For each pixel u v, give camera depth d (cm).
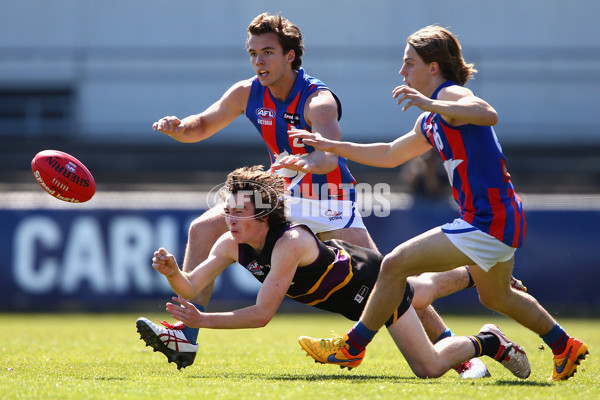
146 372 1502
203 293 1569
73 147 5341
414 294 1479
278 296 1307
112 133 5525
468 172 1337
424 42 1394
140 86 5594
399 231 3872
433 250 1310
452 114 1266
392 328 1385
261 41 1641
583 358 1430
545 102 5597
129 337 2483
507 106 5609
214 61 5628
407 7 5662
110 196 4475
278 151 1747
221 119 1770
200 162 5338
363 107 5588
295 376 1431
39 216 3812
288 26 1655
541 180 5181
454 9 5681
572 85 5588
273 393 1145
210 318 1277
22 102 5584
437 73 1402
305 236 1334
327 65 5609
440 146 1382
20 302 3794
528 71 5609
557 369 1439
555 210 3828
